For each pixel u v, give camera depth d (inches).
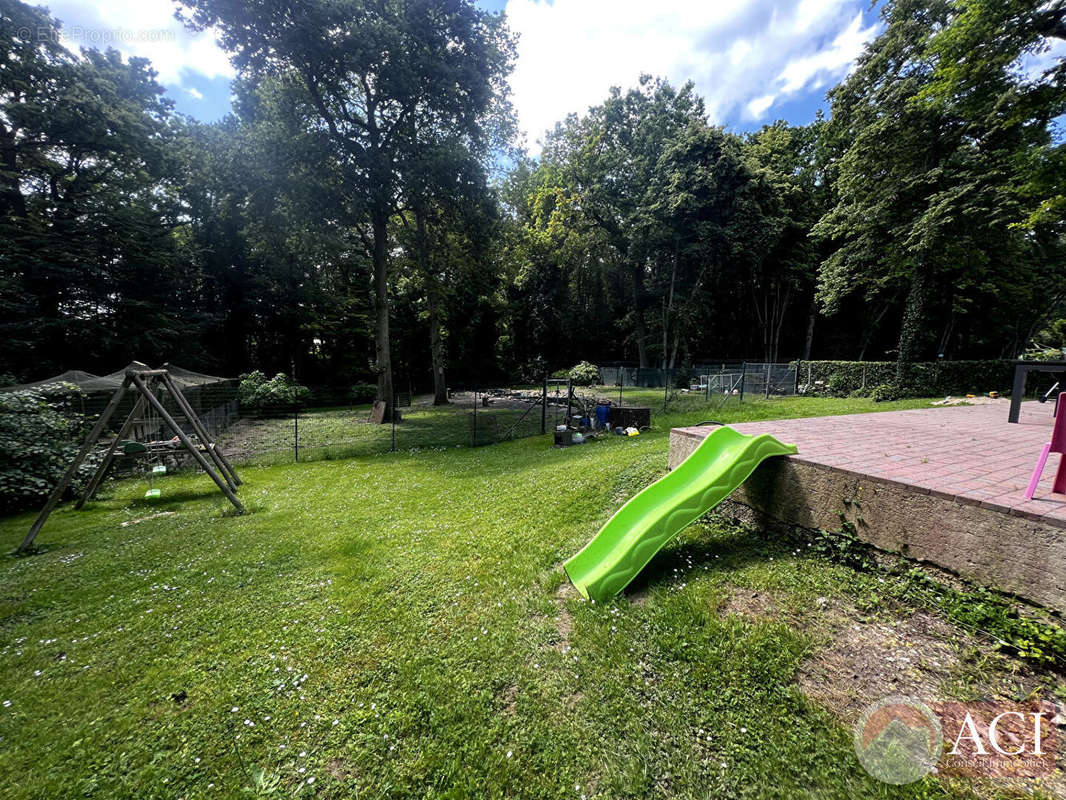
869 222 635.5
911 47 556.1
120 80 679.1
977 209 514.0
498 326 1337.4
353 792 72.6
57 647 116.0
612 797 69.4
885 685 82.4
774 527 147.6
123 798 73.0
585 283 1406.3
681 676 91.5
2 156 581.6
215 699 94.8
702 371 890.1
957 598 97.6
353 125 618.5
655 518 134.0
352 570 157.5
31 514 248.7
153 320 730.2
